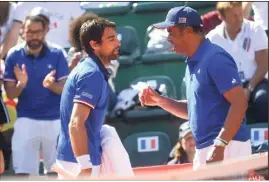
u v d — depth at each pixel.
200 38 20.14
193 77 20.16
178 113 21.98
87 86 19.52
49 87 29.33
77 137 19.33
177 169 21.69
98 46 19.98
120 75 33.09
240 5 30.52
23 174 29.00
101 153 20.39
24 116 29.72
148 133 30.92
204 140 20.12
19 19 32.91
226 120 19.44
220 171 17.88
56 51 30.03
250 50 30.88
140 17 34.38
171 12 20.28
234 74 19.61
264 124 30.27
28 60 29.81
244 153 20.42
